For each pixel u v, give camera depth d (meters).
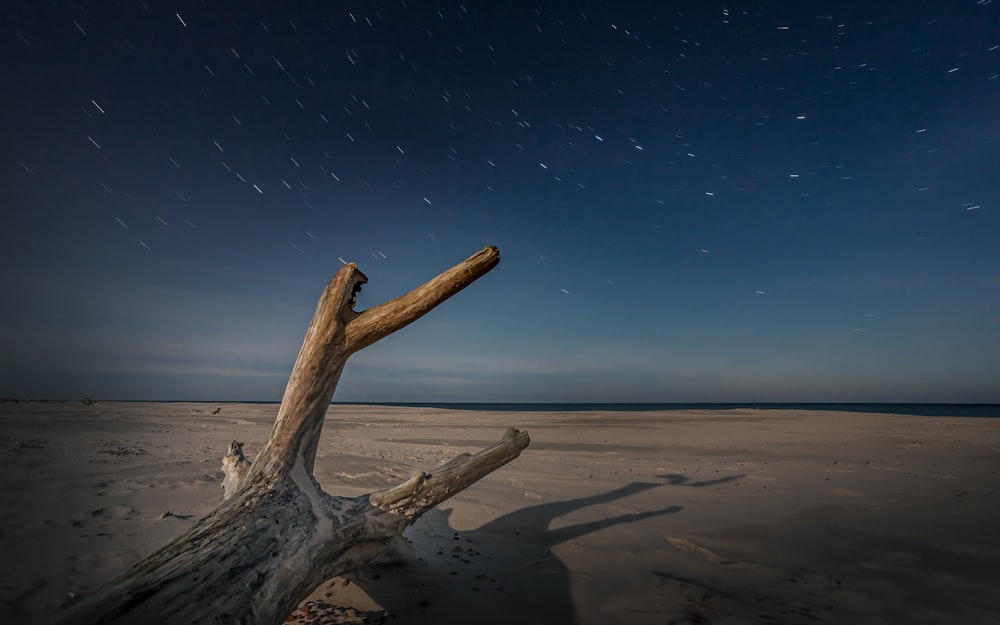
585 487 6.09
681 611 2.77
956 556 3.67
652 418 20.94
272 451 2.68
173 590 1.68
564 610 2.76
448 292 2.80
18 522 3.68
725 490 5.98
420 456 8.56
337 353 2.86
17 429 9.98
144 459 6.82
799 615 2.74
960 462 8.20
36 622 2.27
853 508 5.09
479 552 3.66
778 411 27.81
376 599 2.77
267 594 1.88
